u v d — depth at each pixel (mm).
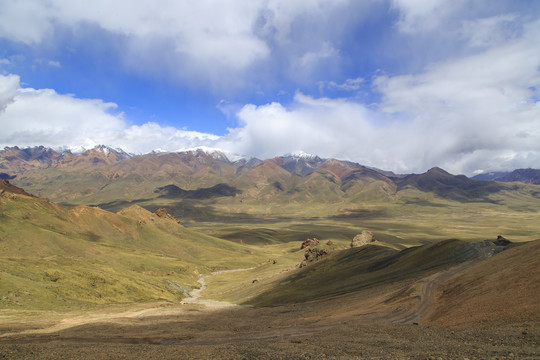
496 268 50781
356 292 72562
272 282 118750
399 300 53188
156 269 163125
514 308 34125
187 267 182125
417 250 93875
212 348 33406
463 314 38312
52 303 66750
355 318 47906
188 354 30156
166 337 44250
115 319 59469
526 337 26125
